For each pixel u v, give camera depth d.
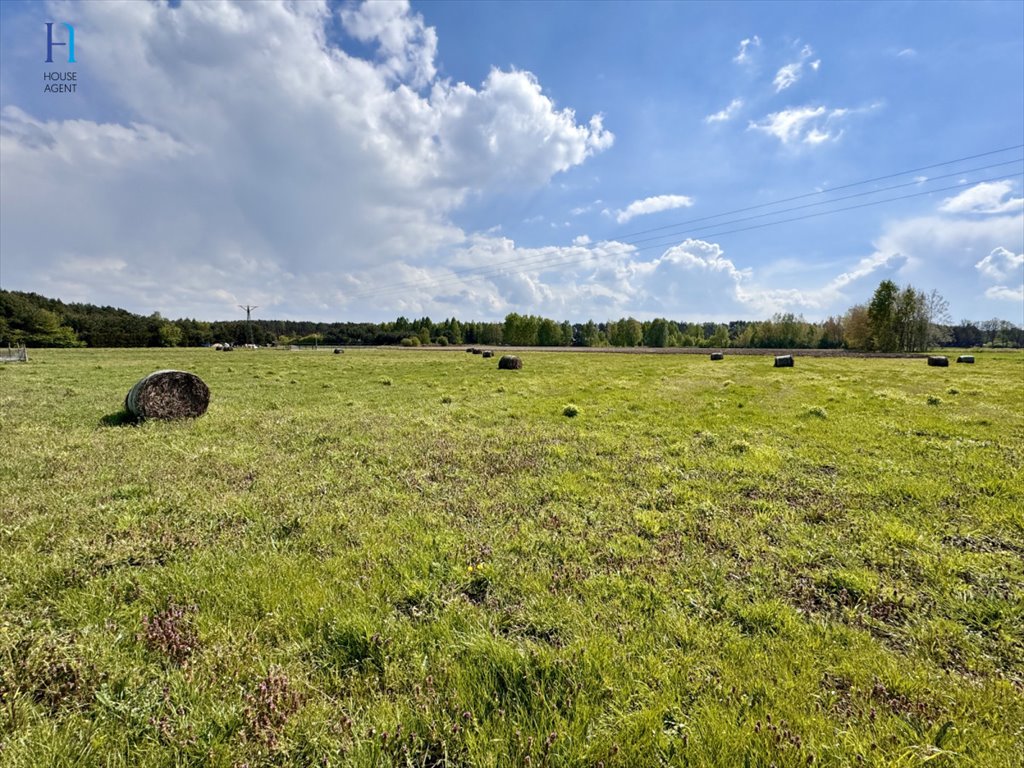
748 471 7.58
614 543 4.93
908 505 6.06
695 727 2.52
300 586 3.92
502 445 9.37
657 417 12.59
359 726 2.51
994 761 2.33
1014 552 4.79
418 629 3.39
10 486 6.37
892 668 3.02
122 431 10.34
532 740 2.40
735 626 3.50
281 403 15.20
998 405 14.08
